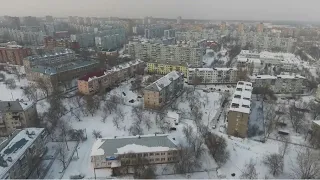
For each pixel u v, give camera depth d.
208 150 143.00
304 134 164.62
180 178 121.81
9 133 164.38
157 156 129.38
